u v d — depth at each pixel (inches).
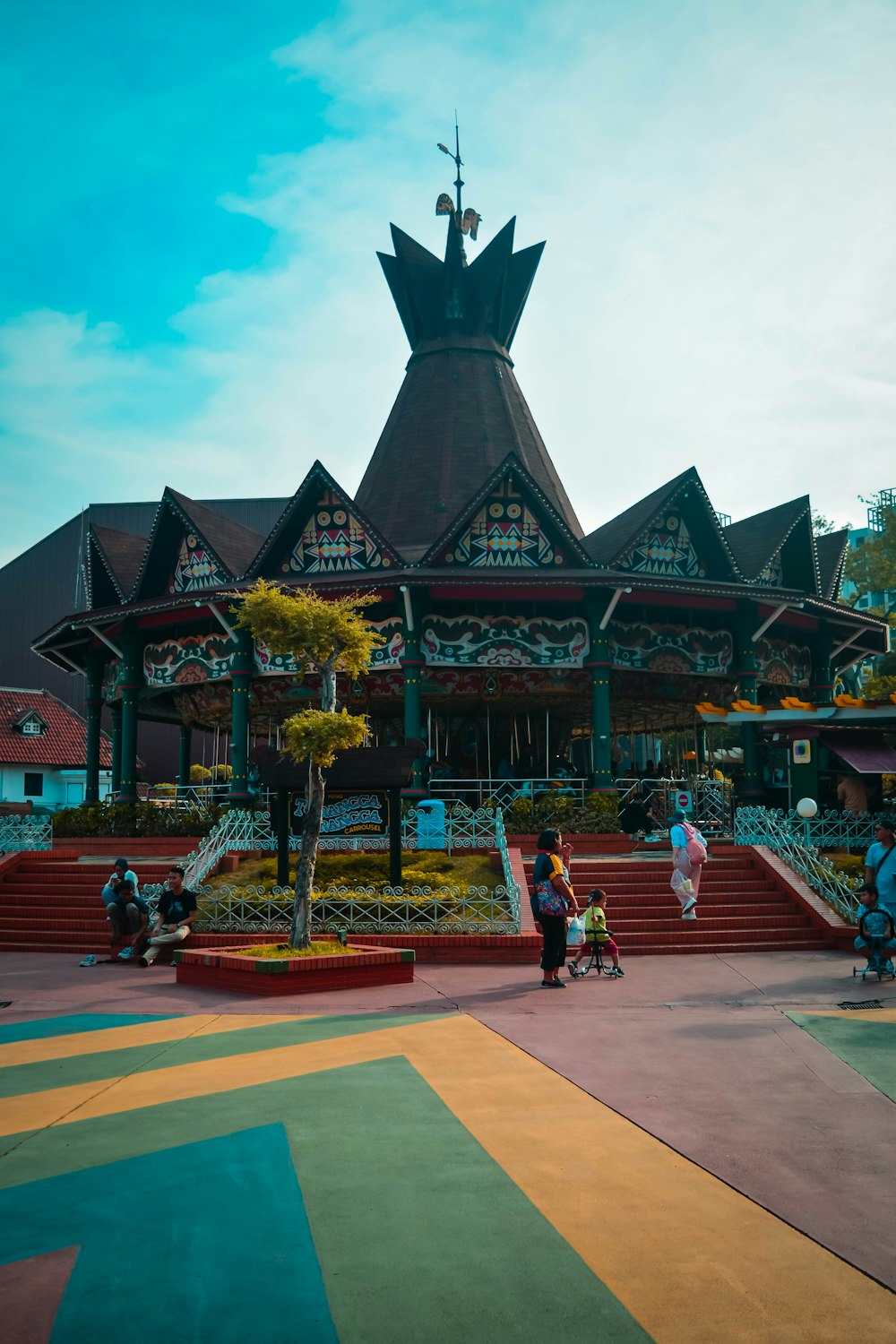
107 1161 269.3
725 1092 332.2
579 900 792.9
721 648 1253.7
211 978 581.3
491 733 1439.5
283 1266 207.8
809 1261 209.8
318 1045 410.0
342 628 633.6
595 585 1119.0
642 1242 218.5
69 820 1176.2
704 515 1243.8
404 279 1551.4
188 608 1217.4
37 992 574.9
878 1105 317.7
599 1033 427.2
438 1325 185.2
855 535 2738.7
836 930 727.1
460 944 675.4
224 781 1948.8
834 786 1033.5
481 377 1518.2
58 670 2807.6
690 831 755.4
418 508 1403.8
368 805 861.2
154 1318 187.6
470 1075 356.5
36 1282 201.3
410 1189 247.9
